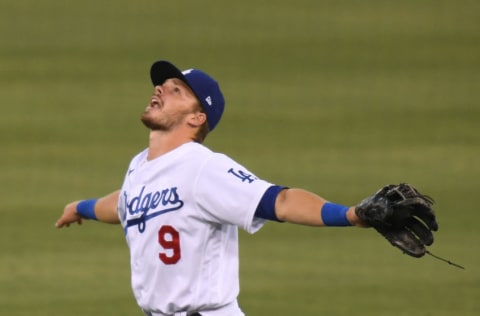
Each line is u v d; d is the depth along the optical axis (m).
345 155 72.00
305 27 107.12
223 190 23.47
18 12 112.81
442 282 49.81
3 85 89.69
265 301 46.91
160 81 25.44
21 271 51.97
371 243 56.38
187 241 23.98
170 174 24.17
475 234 56.69
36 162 71.00
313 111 82.31
